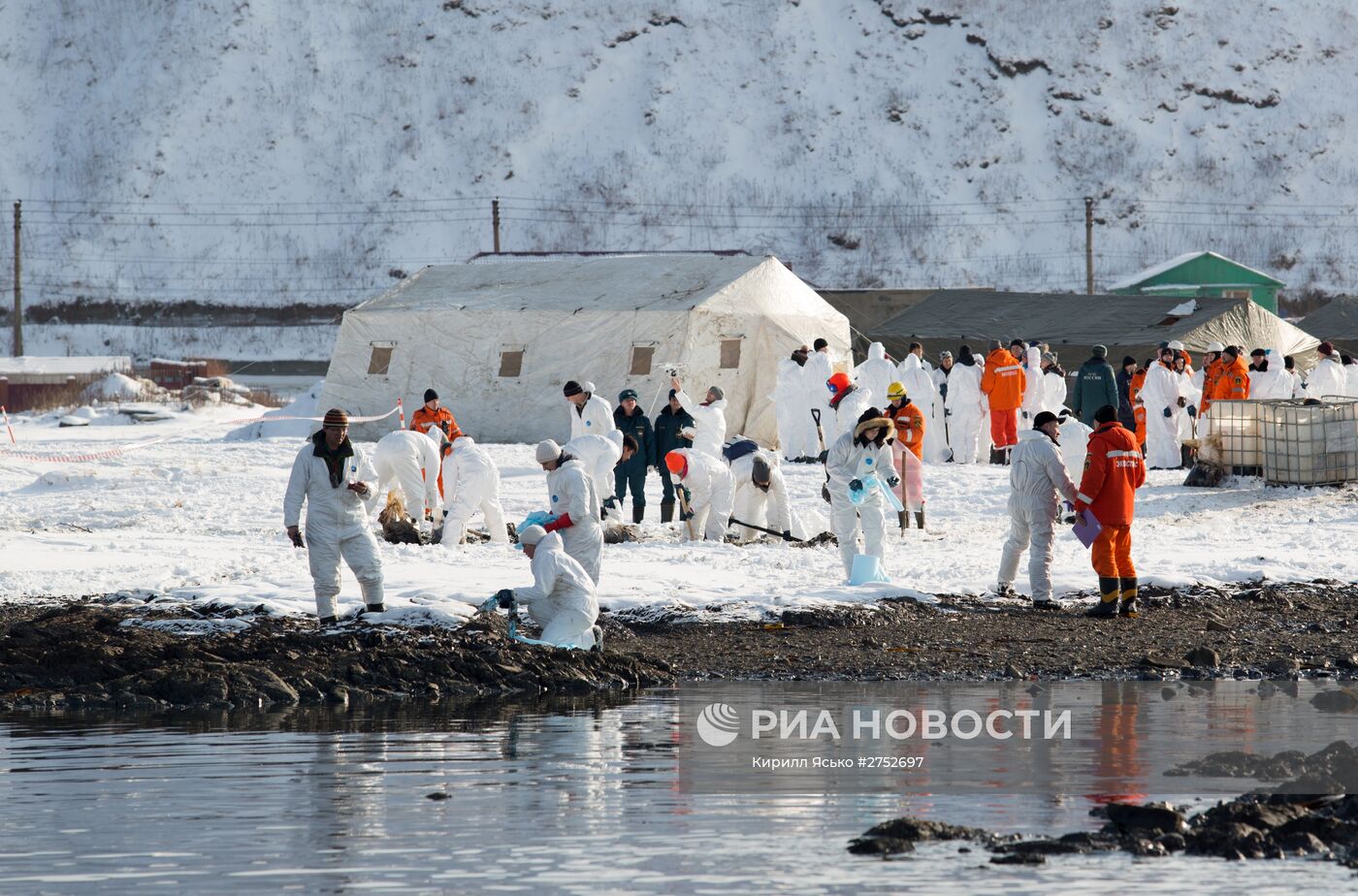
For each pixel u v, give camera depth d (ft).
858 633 174.50
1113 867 84.79
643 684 151.23
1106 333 565.12
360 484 170.09
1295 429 300.81
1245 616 184.34
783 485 251.60
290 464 387.96
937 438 394.73
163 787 105.60
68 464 394.52
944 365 399.44
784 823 94.58
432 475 254.27
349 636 162.81
